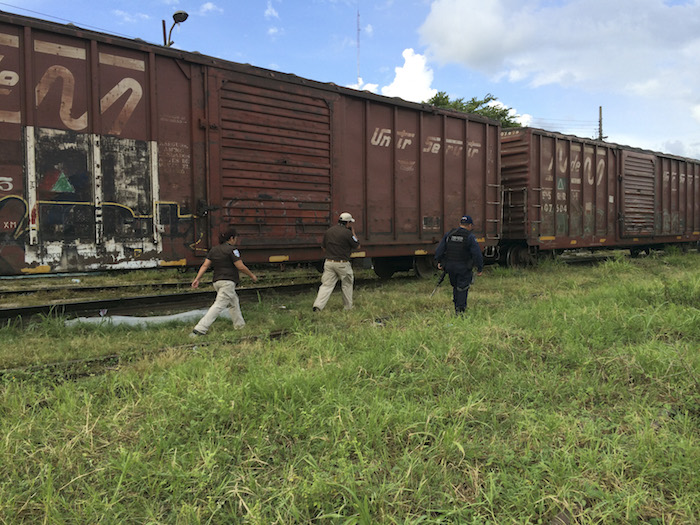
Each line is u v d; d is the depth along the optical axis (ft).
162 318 21.39
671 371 12.60
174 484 7.68
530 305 22.63
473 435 9.74
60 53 19.24
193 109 22.72
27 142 18.51
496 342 14.98
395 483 7.76
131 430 9.70
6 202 18.17
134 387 11.72
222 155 23.61
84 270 19.85
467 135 36.32
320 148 27.71
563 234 45.19
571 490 7.59
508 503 7.49
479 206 37.58
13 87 18.28
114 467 8.14
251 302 26.11
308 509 7.28
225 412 9.87
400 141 32.04
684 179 61.67
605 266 38.24
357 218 29.86
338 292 29.71
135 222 21.13
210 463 8.15
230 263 19.34
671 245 62.34
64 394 11.16
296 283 33.50
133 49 20.93
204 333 18.34
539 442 9.25
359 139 29.91
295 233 26.63
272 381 11.34
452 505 7.48
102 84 20.22
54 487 7.86
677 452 8.63
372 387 11.99
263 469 8.52
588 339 15.64
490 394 11.73
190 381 11.78
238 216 24.26
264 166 25.23
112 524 6.95
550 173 43.78
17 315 21.61
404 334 16.33
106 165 20.33
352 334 17.10
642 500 7.43
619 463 8.37
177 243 22.39
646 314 18.12
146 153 21.40
